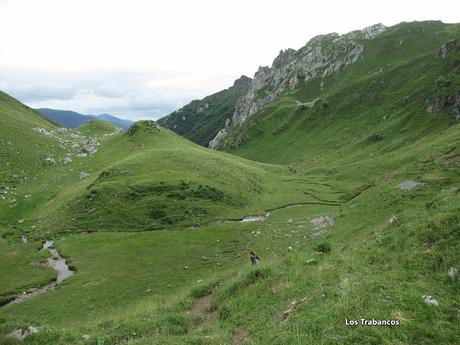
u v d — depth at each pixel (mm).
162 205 81188
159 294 42312
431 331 13422
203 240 65062
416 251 20312
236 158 149500
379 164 120125
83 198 82562
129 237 68375
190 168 101312
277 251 53312
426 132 156125
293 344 13984
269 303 20109
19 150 123125
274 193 104125
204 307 24250
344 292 16844
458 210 22688
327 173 132500
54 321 37094
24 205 90688
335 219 57469
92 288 46781
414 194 47188
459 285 16219
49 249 65438
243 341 16609
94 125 196750
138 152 121688
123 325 21344
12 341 19328
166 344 17328
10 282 51562
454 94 162875
